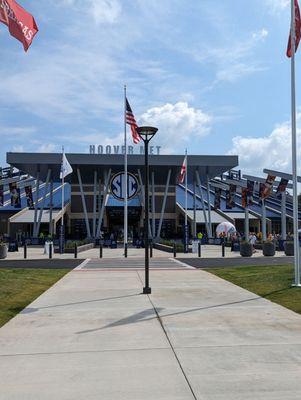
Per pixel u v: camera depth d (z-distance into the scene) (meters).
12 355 7.09
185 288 14.73
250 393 5.39
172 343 7.74
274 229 78.62
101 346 7.60
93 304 11.73
